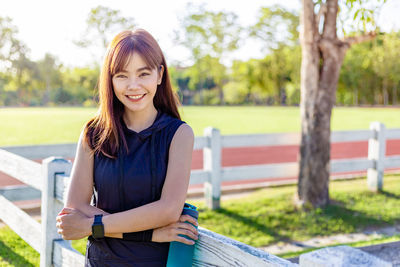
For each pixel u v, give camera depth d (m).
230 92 77.62
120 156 1.55
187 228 1.48
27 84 75.62
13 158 3.56
